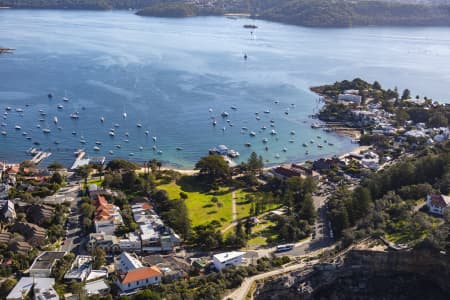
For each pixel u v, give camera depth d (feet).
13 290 638.53
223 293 629.92
